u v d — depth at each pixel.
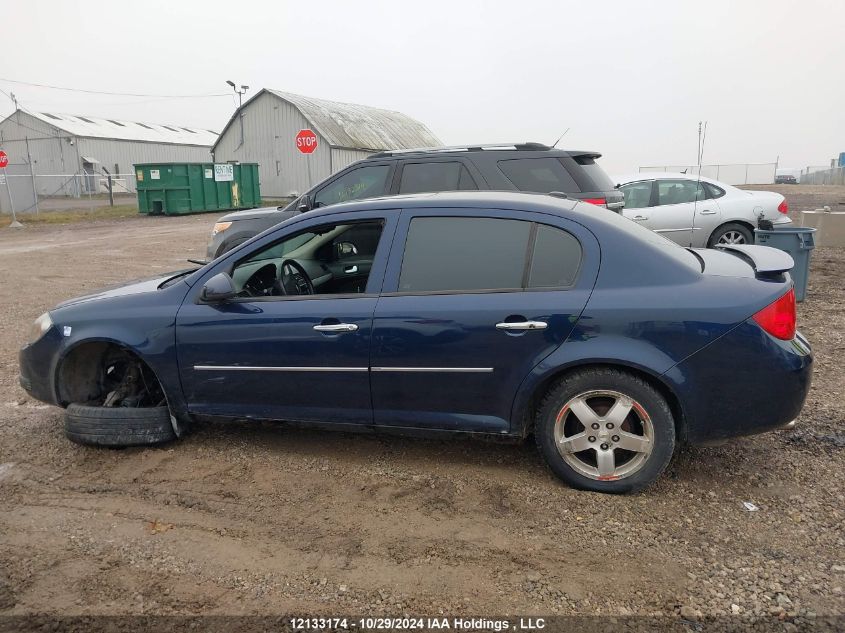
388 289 3.80
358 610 2.75
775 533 3.25
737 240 10.60
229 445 4.37
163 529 3.39
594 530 3.29
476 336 3.59
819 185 48.41
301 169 36.25
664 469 3.69
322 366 3.85
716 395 3.40
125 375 4.57
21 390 5.56
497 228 3.73
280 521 3.44
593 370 3.52
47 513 3.57
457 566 3.03
